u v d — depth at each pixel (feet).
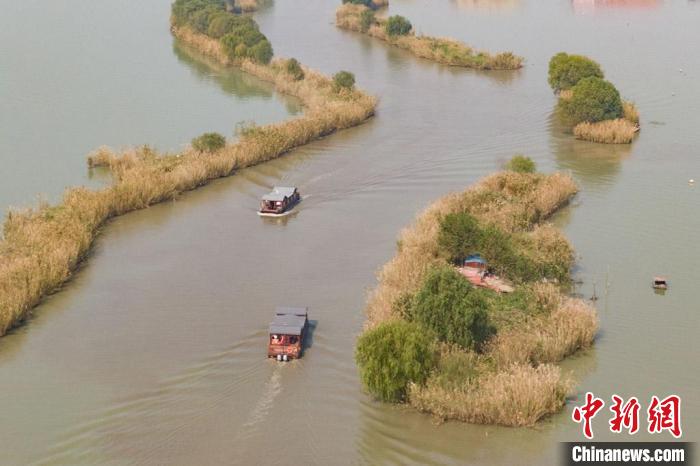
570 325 203.10
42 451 170.91
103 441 173.58
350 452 169.78
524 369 185.16
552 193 285.43
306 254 257.34
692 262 249.96
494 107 408.67
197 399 187.11
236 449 170.60
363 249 259.39
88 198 285.64
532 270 230.89
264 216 286.05
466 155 341.41
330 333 211.82
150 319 221.25
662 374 194.90
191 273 246.88
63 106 408.26
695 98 411.95
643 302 227.20
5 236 260.01
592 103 363.56
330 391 189.06
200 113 402.93
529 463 165.68
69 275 245.45
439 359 187.11
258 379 193.77
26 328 218.59
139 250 263.49
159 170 313.12
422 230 255.09
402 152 346.13
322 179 318.45
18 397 188.96
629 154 343.05
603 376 194.29
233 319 220.23
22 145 352.08
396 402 184.03
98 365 200.85
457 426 176.76
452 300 193.36
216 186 315.78
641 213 285.43
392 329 184.96
